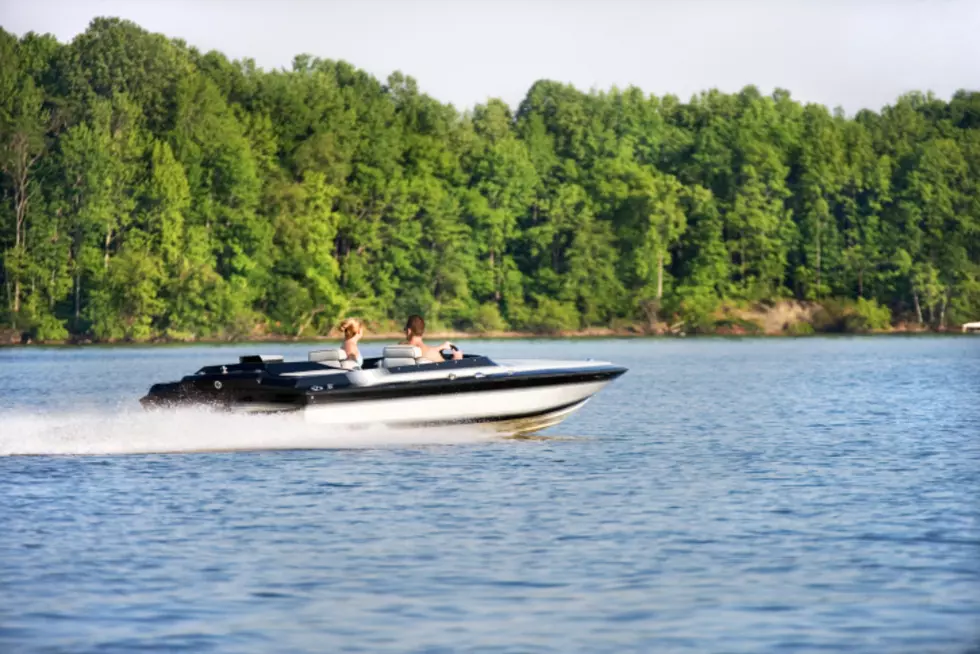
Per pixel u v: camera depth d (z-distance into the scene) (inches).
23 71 5531.5
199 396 928.9
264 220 5369.1
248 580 516.7
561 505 685.3
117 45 5629.9
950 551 565.3
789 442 1010.7
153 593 496.7
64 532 611.2
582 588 504.7
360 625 454.9
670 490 740.0
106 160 5147.6
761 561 547.8
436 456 886.4
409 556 558.6
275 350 4119.1
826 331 5920.3
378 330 5428.2
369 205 5674.2
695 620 460.1
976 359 3014.3
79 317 4980.3
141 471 811.4
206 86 5703.7
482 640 438.3
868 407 1403.8
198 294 5012.3
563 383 971.9
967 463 871.1
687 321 5777.6
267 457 877.2
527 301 5787.4
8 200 5187.0
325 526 624.4
